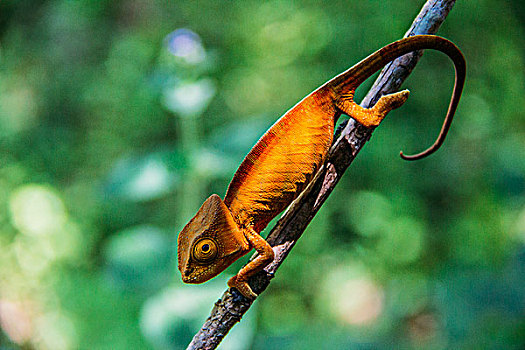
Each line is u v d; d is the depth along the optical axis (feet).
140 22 13.33
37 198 11.42
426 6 4.07
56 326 9.74
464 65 4.01
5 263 10.49
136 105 11.62
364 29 9.56
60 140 13.19
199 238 3.96
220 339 3.99
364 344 9.40
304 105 4.01
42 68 14.43
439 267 9.95
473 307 7.41
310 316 11.09
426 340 9.25
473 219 9.63
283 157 3.99
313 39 10.57
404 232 10.28
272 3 11.35
